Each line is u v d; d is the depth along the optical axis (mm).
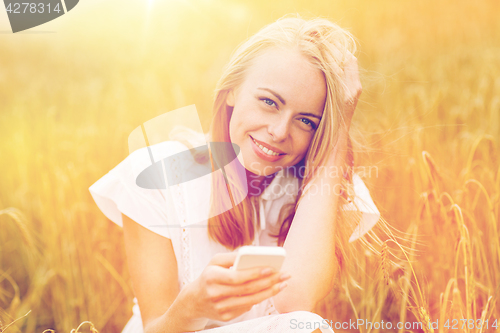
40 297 1741
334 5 3635
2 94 3123
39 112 2809
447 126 2385
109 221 1979
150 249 957
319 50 882
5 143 2420
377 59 3197
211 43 3502
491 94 2596
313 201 940
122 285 1729
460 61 3180
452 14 3758
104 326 1757
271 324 789
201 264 990
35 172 2256
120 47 3523
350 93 991
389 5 3826
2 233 1932
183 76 3066
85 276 1800
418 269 1485
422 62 3207
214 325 981
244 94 910
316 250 883
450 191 1813
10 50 3654
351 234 1177
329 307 1571
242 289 634
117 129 2453
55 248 1793
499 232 1606
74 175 2023
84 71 3354
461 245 1266
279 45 876
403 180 1952
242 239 1012
